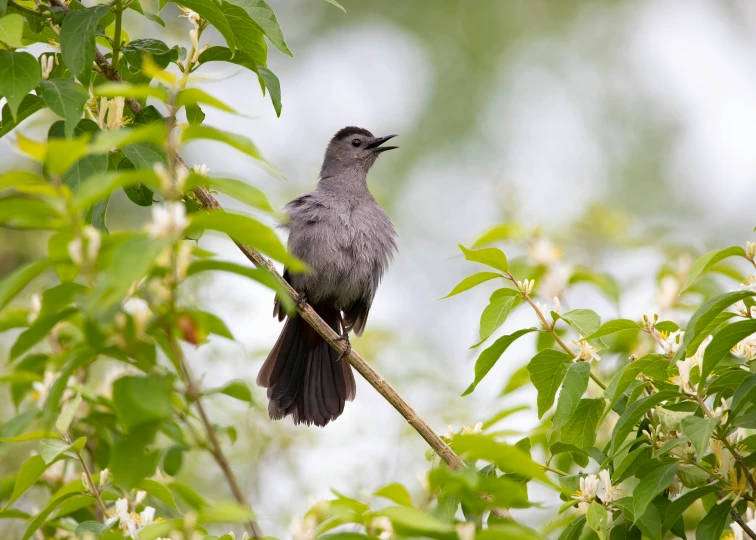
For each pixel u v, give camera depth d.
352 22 21.58
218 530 10.14
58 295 4.11
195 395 4.20
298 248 10.86
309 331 10.64
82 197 3.77
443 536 4.13
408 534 4.17
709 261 5.18
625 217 12.74
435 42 21.22
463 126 20.17
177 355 4.19
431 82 20.77
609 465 6.32
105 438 8.14
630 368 5.67
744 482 5.47
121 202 15.80
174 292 4.14
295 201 11.21
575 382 5.93
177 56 6.99
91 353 4.24
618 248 12.02
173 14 15.46
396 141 20.27
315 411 10.58
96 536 5.64
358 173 11.96
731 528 5.70
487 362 6.54
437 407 12.26
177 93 4.05
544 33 21.36
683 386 5.36
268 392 10.49
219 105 3.99
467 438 3.94
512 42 21.12
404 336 14.12
